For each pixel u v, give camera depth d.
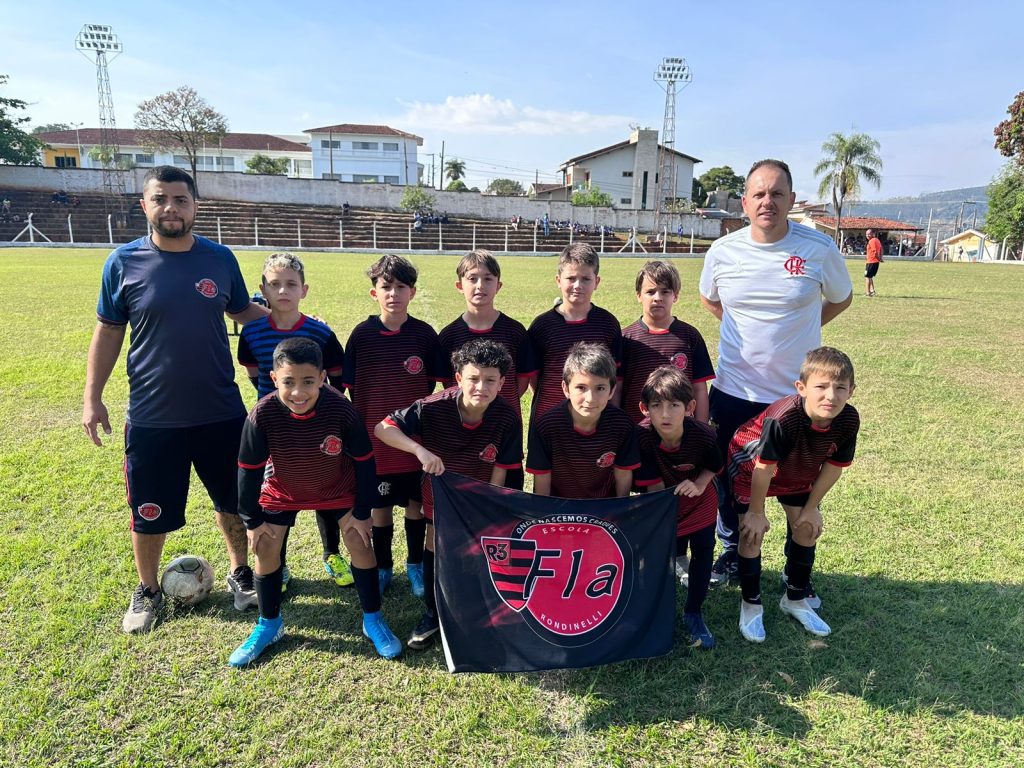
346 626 3.62
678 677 3.20
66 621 3.50
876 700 3.03
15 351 9.52
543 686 3.15
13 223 38.22
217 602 3.80
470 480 3.21
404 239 43.31
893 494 5.23
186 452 3.53
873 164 49.78
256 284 17.55
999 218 47.19
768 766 2.69
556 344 4.06
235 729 2.84
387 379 3.99
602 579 3.25
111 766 2.65
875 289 21.91
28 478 5.28
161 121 45.62
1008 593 3.85
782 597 3.80
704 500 3.57
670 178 60.41
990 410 7.48
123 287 3.38
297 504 3.41
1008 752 2.74
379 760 2.70
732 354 4.06
